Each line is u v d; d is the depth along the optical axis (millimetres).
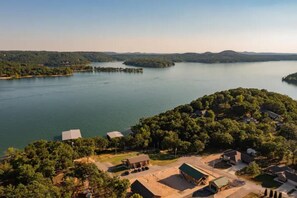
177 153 104312
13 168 83500
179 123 125312
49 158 87062
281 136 108312
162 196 72062
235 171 87250
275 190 74688
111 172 87312
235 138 109625
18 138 131125
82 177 75000
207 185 78188
